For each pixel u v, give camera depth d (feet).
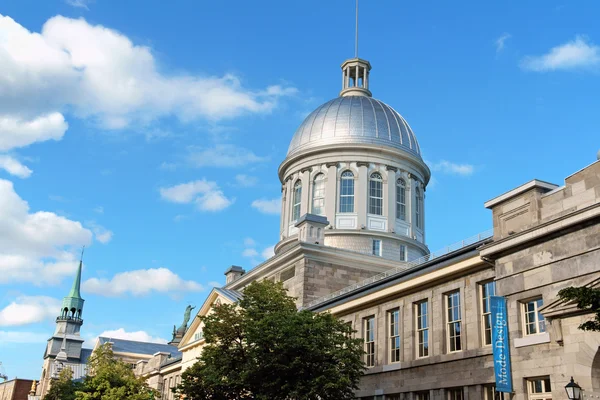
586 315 75.10
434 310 107.55
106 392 202.39
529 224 87.45
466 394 96.58
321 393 102.68
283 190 231.71
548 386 81.00
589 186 79.92
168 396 247.50
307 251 173.78
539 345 81.76
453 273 103.14
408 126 232.94
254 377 107.34
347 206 209.46
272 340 106.52
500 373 84.94
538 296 84.33
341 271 176.04
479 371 94.89
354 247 200.85
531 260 85.71
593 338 73.87
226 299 185.47
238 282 210.18
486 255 92.43
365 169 212.23
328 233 202.08
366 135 218.38
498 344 86.48
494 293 96.22
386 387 115.44
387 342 119.14
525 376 83.05
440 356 102.89
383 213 209.36
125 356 382.22
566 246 80.69
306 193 215.10
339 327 111.14
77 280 523.70
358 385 122.72
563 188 83.71
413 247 210.59
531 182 87.81
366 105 229.66
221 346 120.06
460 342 101.30
